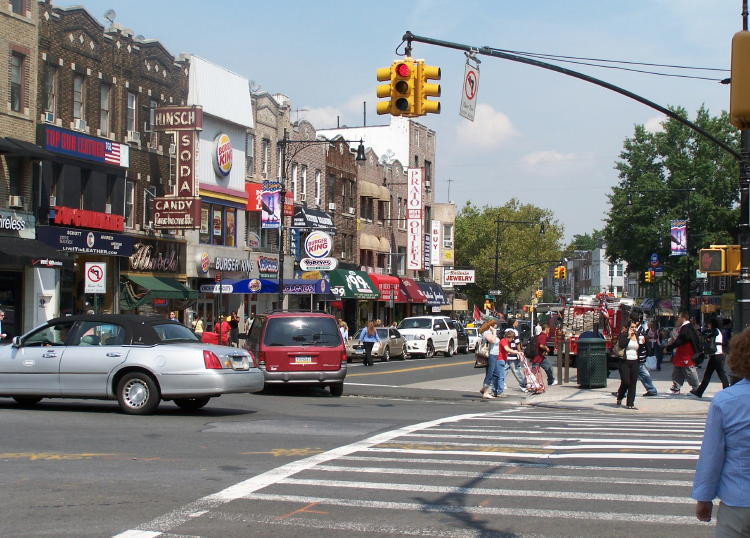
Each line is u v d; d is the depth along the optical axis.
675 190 65.62
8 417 15.00
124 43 36.84
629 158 70.88
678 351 22.27
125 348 15.76
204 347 15.86
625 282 152.75
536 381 23.69
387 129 73.25
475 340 55.53
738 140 68.00
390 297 60.06
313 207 54.53
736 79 10.36
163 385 15.54
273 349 21.58
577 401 21.39
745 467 4.56
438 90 16.06
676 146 69.31
